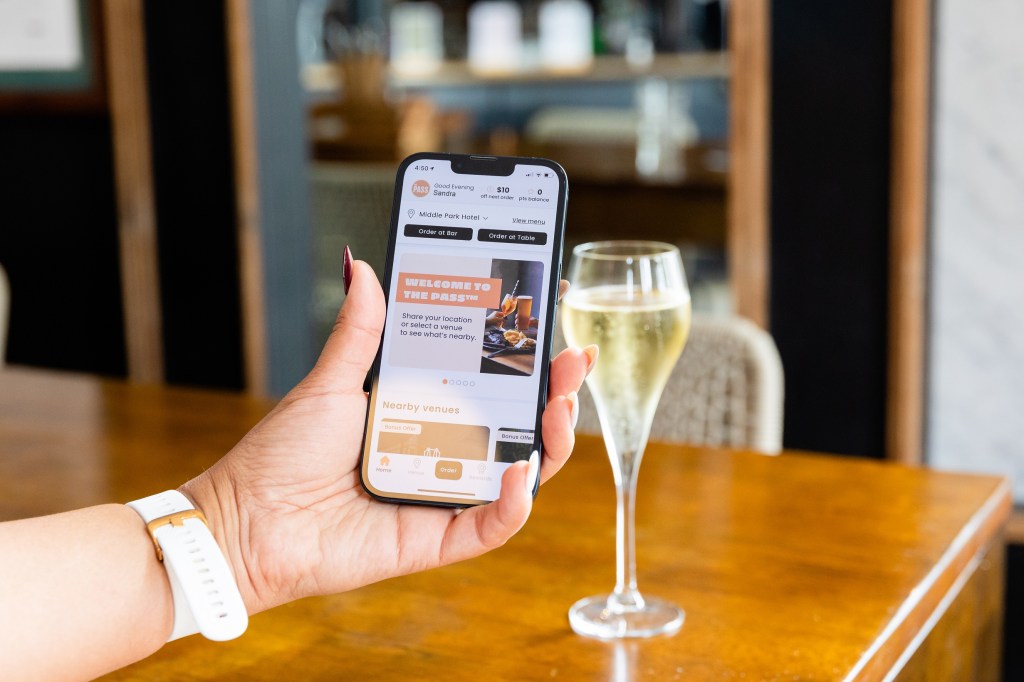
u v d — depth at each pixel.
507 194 0.77
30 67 3.18
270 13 2.91
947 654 0.92
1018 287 2.09
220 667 0.76
